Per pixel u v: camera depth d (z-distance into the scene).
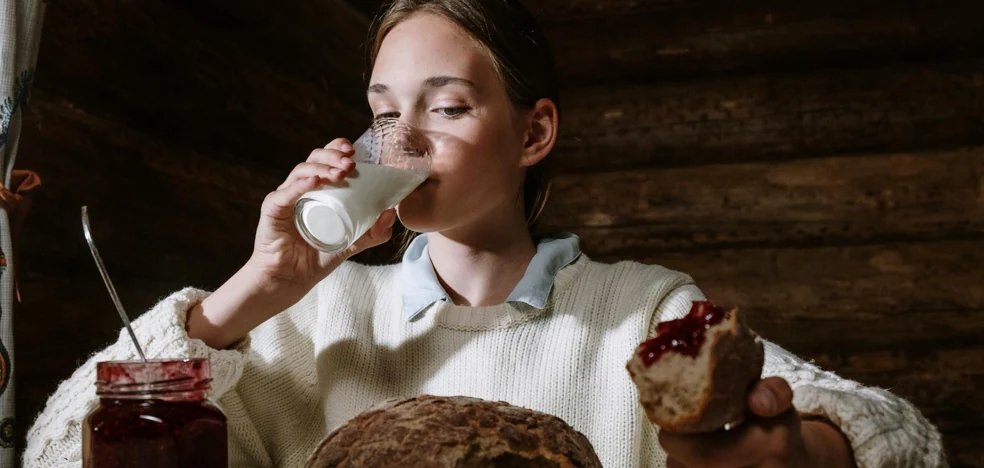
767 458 0.59
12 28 1.09
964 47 2.71
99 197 1.63
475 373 1.02
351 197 0.85
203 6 2.02
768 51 2.83
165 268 1.82
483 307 1.03
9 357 1.06
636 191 2.85
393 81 0.95
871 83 2.74
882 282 2.65
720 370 0.57
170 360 0.68
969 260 2.61
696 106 2.86
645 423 1.03
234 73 2.08
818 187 2.73
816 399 0.74
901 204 2.67
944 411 2.61
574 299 1.04
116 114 1.72
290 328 1.10
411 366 1.05
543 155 1.04
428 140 0.93
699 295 1.06
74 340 1.56
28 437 0.96
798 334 2.69
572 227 2.88
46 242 1.50
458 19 0.96
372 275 1.13
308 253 0.96
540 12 2.98
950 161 2.66
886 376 2.63
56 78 1.56
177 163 1.88
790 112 2.79
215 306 0.96
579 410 1.00
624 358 1.00
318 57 2.47
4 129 1.08
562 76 2.99
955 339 2.62
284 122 2.28
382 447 0.65
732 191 2.79
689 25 2.88
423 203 0.93
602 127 2.93
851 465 0.70
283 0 2.26
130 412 0.66
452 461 0.63
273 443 1.09
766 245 2.77
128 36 1.73
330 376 1.07
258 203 2.19
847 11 2.77
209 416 0.68
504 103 0.98
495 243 1.04
